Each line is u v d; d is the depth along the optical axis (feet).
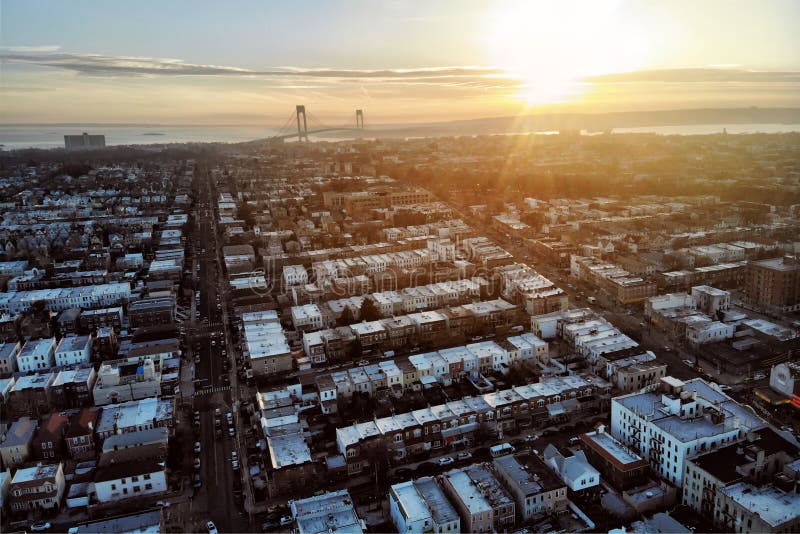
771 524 613.52
